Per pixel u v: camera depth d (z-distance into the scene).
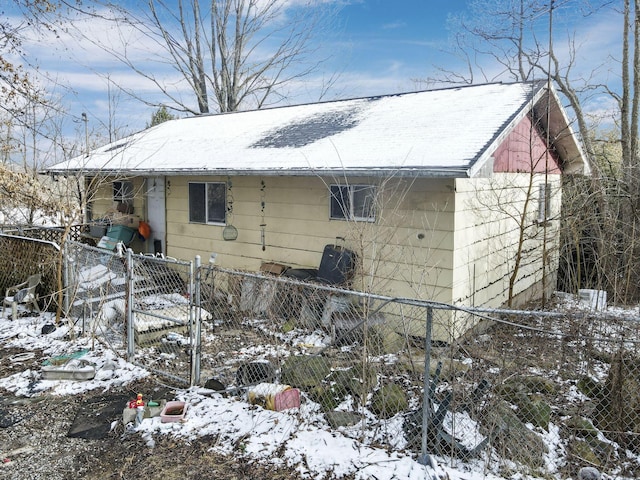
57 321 7.02
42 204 10.74
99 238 11.84
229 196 9.46
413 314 6.97
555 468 3.96
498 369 5.26
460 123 7.65
